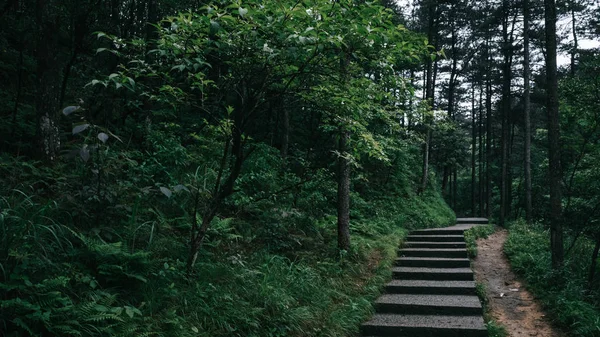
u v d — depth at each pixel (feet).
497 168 94.17
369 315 21.94
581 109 28.27
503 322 22.48
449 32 71.31
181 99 16.69
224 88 18.13
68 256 14.71
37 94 21.11
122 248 15.60
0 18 30.01
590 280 24.49
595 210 29.53
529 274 28.55
